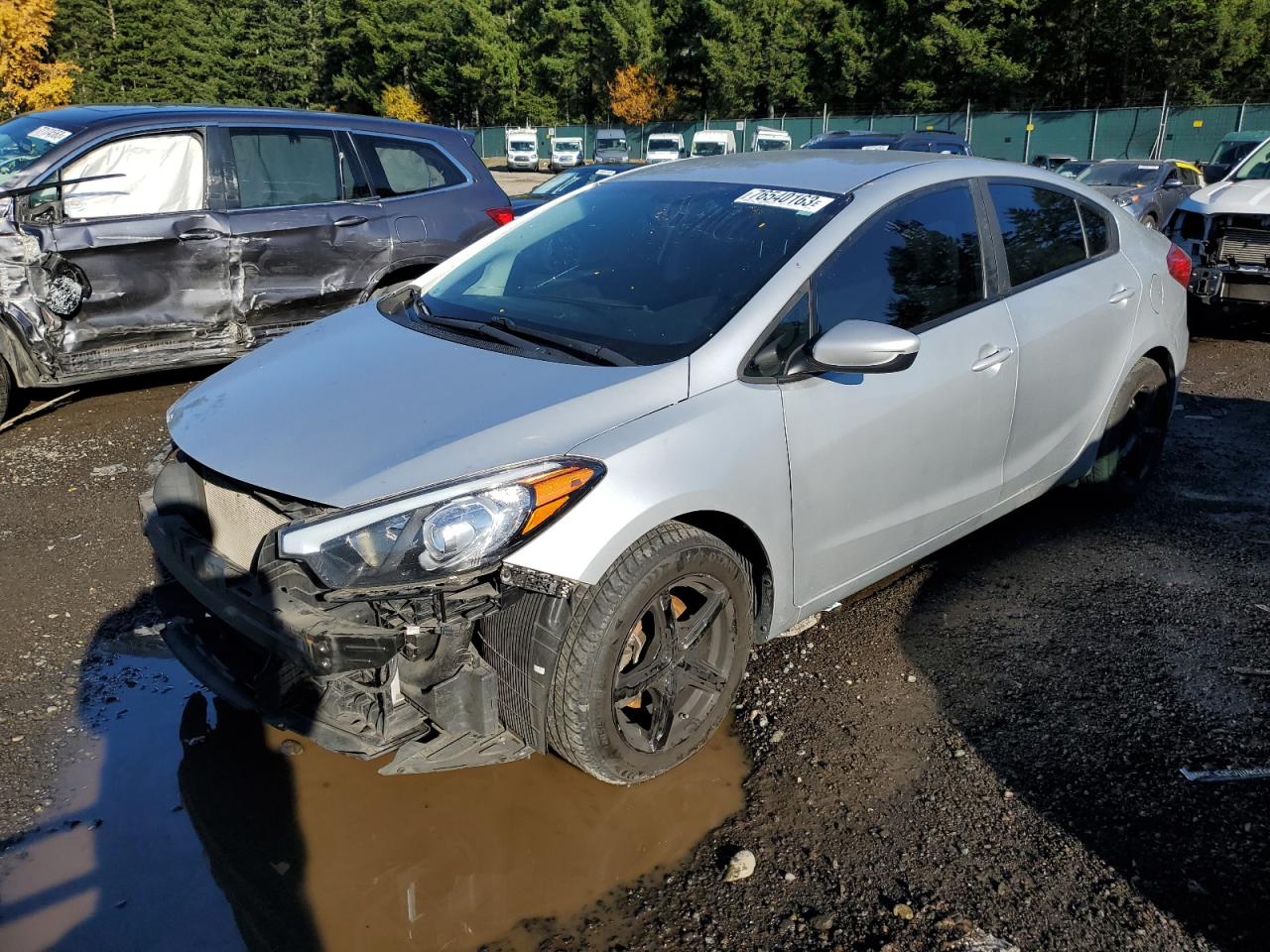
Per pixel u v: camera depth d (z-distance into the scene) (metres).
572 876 2.49
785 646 3.56
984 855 2.55
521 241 3.83
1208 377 7.44
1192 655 3.49
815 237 3.14
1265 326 9.35
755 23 53.31
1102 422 4.36
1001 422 3.69
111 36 61.03
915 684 3.32
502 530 2.35
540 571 2.40
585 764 2.61
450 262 3.93
